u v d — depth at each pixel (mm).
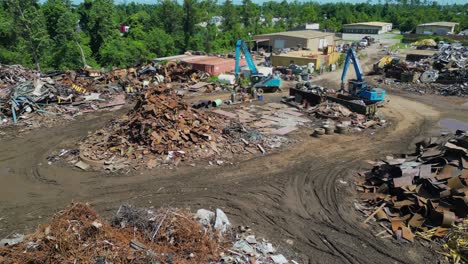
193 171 19203
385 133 26016
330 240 13531
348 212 15461
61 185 17750
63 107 30594
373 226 14406
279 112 31047
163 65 46125
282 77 48656
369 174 18781
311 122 28328
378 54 74375
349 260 12469
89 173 18938
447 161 16172
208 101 32438
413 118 30016
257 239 13469
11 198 16594
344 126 25891
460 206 14039
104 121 28234
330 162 20656
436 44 83375
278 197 16719
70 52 60719
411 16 133000
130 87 38000
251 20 103938
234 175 18891
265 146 22844
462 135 17922
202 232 12109
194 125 22859
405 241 13383
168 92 25875
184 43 78812
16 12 55531
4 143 23500
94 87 37219
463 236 12969
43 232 11141
